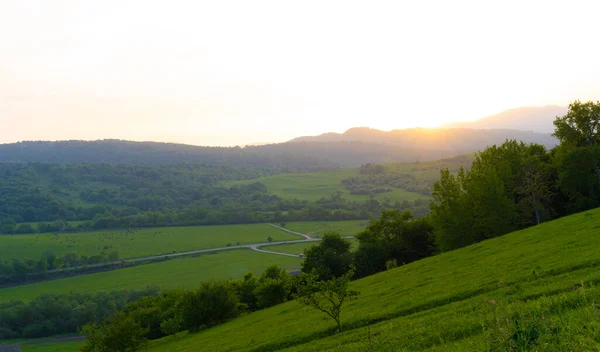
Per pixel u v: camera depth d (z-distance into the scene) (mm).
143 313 86500
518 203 74938
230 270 189000
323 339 31234
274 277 91500
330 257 101938
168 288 166000
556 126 82438
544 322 12562
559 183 74375
